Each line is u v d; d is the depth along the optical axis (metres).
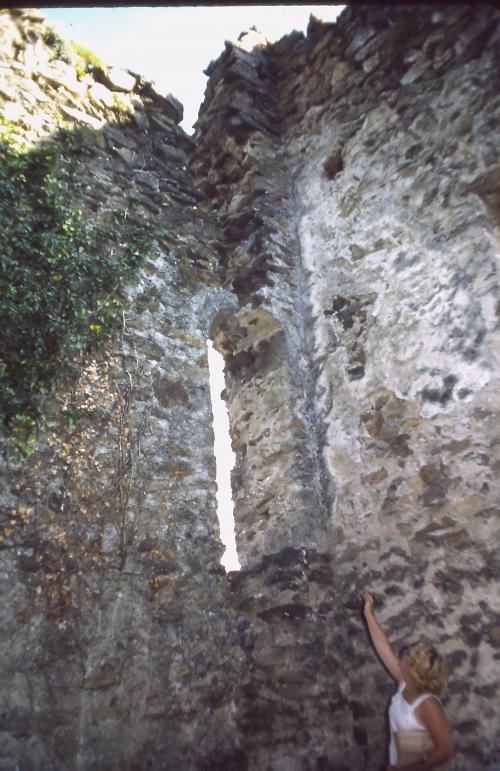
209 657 3.84
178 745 3.46
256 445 5.04
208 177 6.37
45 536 3.41
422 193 4.72
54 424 3.71
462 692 3.38
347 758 3.75
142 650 3.54
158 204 5.25
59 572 3.39
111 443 3.93
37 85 4.76
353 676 3.99
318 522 4.50
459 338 4.06
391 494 4.15
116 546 3.67
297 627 4.03
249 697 3.94
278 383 5.05
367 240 5.07
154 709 3.45
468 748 3.25
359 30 5.80
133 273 4.54
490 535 3.52
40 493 3.49
